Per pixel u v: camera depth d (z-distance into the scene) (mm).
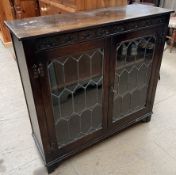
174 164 1383
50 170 1332
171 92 2145
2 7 3111
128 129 1684
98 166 1382
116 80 1335
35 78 972
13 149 1518
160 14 1238
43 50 929
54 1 1647
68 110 1230
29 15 2432
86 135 1396
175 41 3004
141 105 1632
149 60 1430
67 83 1123
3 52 3242
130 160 1418
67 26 991
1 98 2115
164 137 1601
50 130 1192
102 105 1357
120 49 1217
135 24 1173
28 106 1394
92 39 1056
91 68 1160
